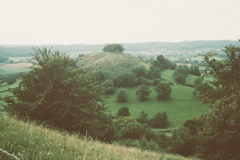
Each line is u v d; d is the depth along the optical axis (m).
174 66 192.50
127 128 35.22
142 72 139.50
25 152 4.04
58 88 17.38
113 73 151.38
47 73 17.59
